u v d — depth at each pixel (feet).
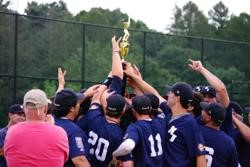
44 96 21.99
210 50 90.89
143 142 24.77
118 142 25.13
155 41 88.99
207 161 26.37
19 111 29.71
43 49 78.95
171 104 25.85
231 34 187.73
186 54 90.94
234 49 92.53
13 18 74.33
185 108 25.76
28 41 77.30
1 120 71.46
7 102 72.38
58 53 80.28
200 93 28.66
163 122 25.84
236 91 93.45
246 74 93.45
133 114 26.35
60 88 29.12
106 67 82.28
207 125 26.78
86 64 81.82
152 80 89.56
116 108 24.99
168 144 25.59
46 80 77.61
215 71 91.09
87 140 24.63
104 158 25.09
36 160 21.39
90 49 81.35
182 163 25.21
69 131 23.94
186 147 25.39
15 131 21.70
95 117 25.40
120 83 26.73
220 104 26.81
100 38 81.51
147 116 25.30
